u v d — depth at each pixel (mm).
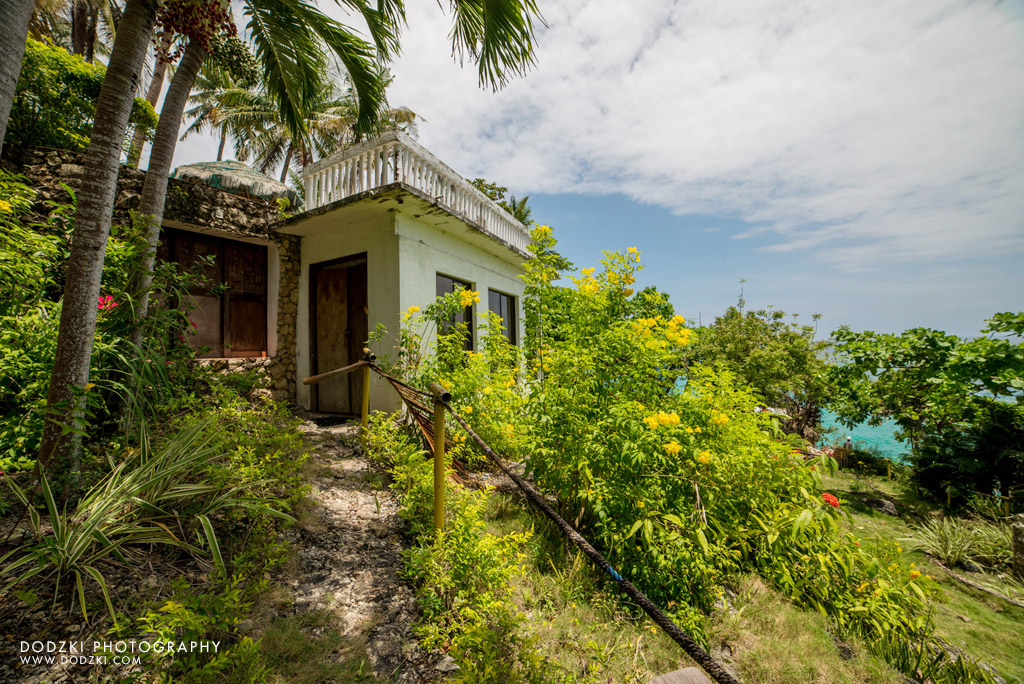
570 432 2947
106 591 1588
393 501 3158
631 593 1738
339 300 5930
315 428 4801
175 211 4941
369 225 5363
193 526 2201
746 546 2881
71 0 9383
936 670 2320
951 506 6500
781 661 2152
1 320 2623
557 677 1703
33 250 3010
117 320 3021
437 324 5121
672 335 3191
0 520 2088
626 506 2641
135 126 7664
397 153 4949
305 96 4566
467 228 5984
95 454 2758
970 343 5531
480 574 2152
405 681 1714
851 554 2754
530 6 3291
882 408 7531
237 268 5875
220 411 3205
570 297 3658
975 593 3949
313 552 2455
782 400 10609
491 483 3678
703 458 2646
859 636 2506
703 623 2332
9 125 4930
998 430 6324
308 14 3641
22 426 2434
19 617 1609
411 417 4195
